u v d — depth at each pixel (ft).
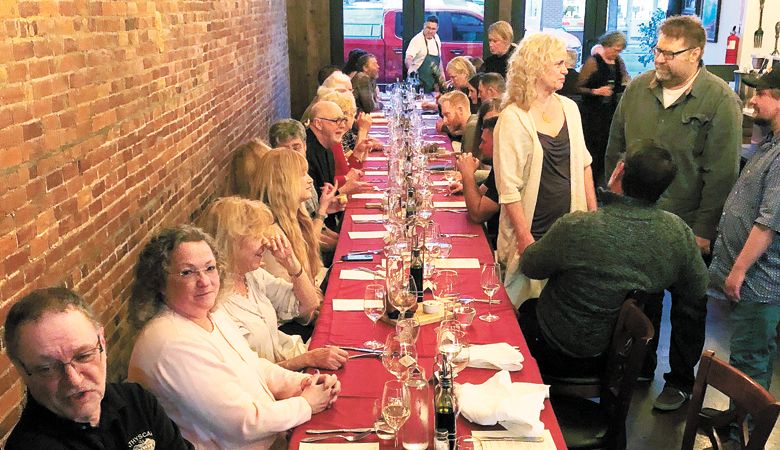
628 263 9.53
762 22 25.76
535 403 7.30
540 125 12.39
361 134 21.21
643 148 9.41
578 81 27.53
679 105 13.06
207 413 7.34
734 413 7.19
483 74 21.50
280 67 29.53
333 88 21.63
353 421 7.54
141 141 10.77
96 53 8.98
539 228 12.69
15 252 6.86
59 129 7.87
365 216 14.93
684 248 9.64
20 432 5.75
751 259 10.82
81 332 5.70
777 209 10.48
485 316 9.95
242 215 9.58
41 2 7.48
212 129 15.90
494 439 7.03
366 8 34.65
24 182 7.06
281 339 10.38
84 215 8.54
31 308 5.64
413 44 32.76
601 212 9.66
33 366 5.62
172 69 12.56
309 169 17.02
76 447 5.85
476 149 18.76
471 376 8.31
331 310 10.16
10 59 6.82
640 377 13.76
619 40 26.71
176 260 7.50
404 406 6.91
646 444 11.95
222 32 17.12
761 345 11.34
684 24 12.59
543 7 34.27
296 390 8.32
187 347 7.39
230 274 9.41
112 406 6.26
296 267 10.55
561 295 10.11
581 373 10.27
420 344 9.11
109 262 9.37
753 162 11.18
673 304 12.56
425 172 16.92
